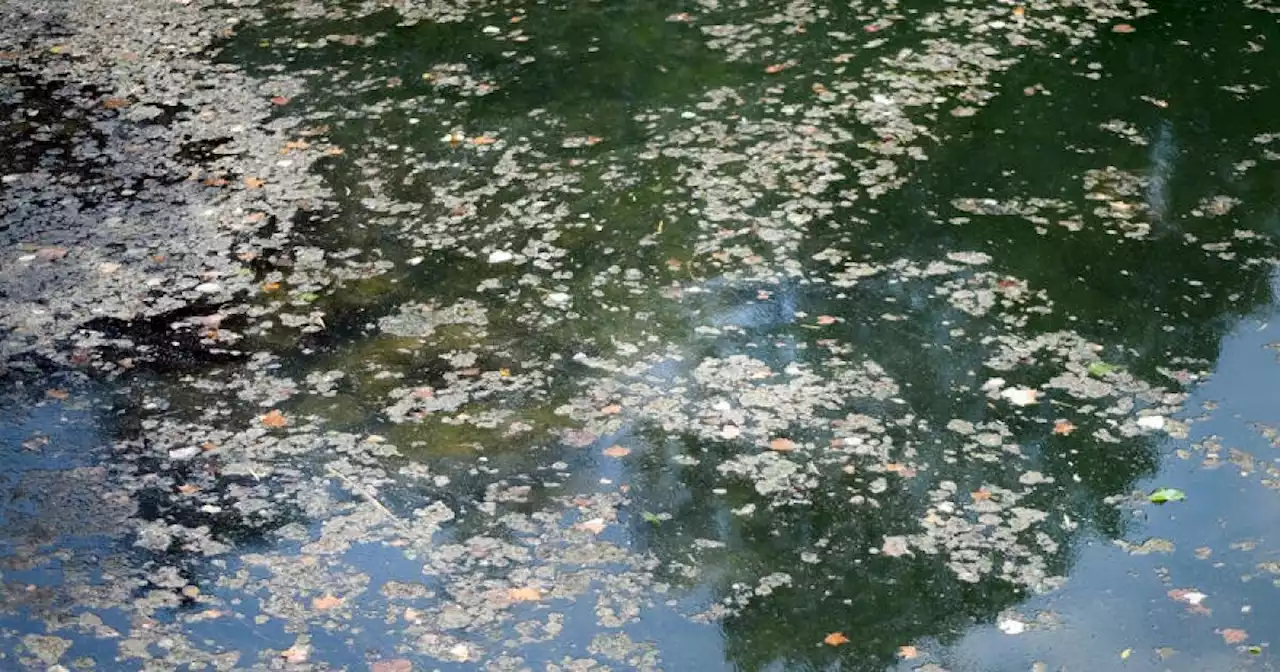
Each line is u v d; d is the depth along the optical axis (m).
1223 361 5.66
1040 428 5.26
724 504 4.89
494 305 6.09
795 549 4.70
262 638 4.33
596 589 4.53
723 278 6.27
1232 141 7.51
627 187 7.08
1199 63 8.46
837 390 5.48
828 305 6.05
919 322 5.93
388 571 4.60
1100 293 6.13
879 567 4.62
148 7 9.54
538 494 4.95
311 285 6.25
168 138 7.61
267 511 4.87
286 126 7.76
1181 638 4.34
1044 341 5.79
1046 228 6.66
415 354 5.75
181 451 5.18
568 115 7.89
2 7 9.55
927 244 6.53
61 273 6.32
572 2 9.60
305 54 8.74
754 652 4.29
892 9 9.37
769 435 5.23
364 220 6.79
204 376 5.62
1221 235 6.60
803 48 8.75
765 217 6.78
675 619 4.42
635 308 6.05
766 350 5.74
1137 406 5.38
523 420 5.34
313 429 5.30
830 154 7.38
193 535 4.76
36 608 4.43
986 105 7.92
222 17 9.38
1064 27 9.02
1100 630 4.38
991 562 4.64
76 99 8.09
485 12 9.43
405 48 8.84
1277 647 4.29
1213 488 4.95
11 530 4.77
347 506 4.89
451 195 7.02
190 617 4.41
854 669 4.23
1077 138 7.54
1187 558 4.65
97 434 5.27
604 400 5.44
